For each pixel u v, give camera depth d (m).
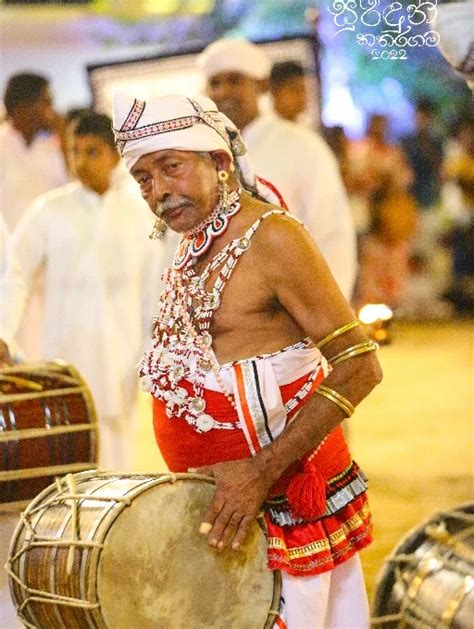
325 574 3.52
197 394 3.46
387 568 3.85
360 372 3.38
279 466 3.37
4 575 4.39
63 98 13.16
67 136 8.23
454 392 10.99
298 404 3.48
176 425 3.54
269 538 3.49
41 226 6.86
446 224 15.52
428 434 9.27
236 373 3.41
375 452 8.72
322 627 3.53
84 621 3.23
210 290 3.46
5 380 4.41
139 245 6.93
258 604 3.48
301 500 3.41
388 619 3.75
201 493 3.38
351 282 7.19
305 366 3.51
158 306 3.65
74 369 4.54
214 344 3.48
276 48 7.91
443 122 15.20
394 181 15.14
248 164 3.59
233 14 13.63
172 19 13.45
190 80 7.94
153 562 3.28
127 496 3.27
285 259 3.38
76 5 13.04
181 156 3.42
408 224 15.17
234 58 7.03
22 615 3.47
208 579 3.38
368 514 3.67
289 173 7.05
